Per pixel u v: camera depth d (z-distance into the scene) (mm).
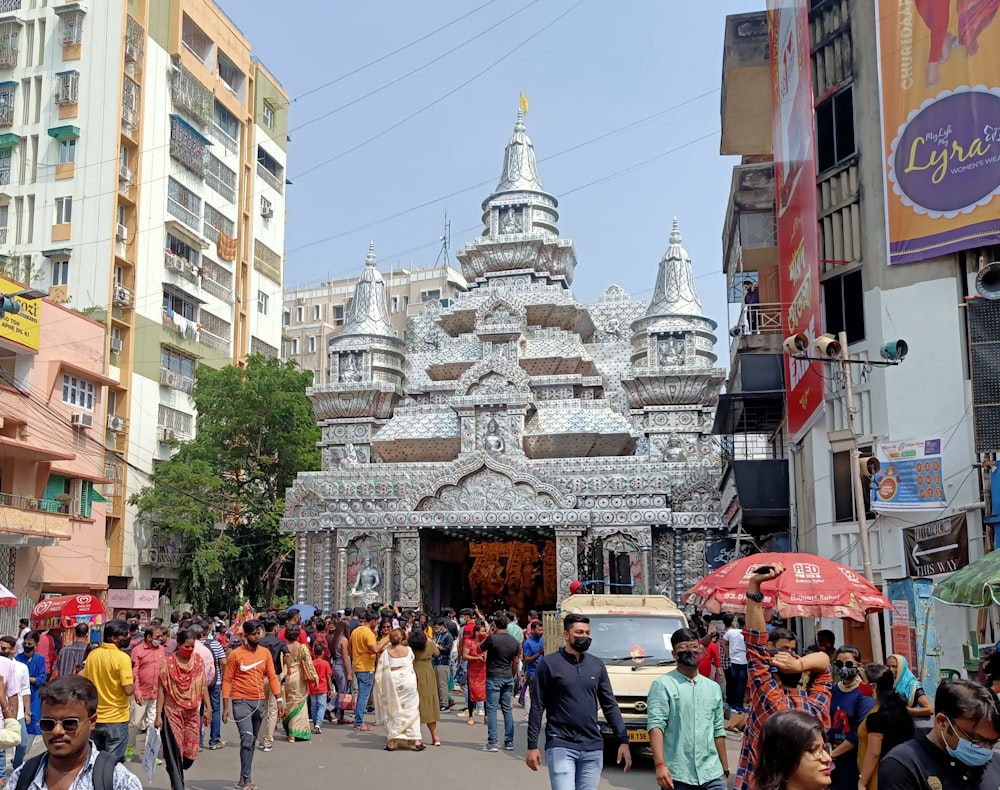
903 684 13219
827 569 16172
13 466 38875
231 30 66938
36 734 18812
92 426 44062
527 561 50531
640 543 41938
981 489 23609
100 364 44656
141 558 53250
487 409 45625
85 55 55625
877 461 20656
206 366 55844
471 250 55781
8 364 39625
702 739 10883
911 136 25969
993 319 22953
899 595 23875
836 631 28406
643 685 18547
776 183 34281
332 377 52312
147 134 56938
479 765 18203
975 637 22703
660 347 49062
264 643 20766
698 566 42219
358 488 45344
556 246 55938
